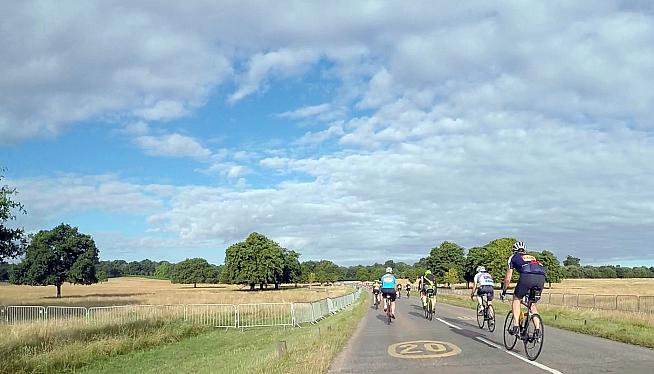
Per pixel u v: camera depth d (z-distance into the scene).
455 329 18.97
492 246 95.06
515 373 9.76
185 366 14.83
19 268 87.12
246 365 11.84
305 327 26.44
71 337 19.33
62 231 89.38
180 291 105.62
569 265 169.50
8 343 16.97
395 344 14.95
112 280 183.12
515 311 11.70
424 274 25.50
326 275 171.12
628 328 16.98
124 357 18.14
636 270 166.62
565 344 13.75
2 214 33.09
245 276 113.38
